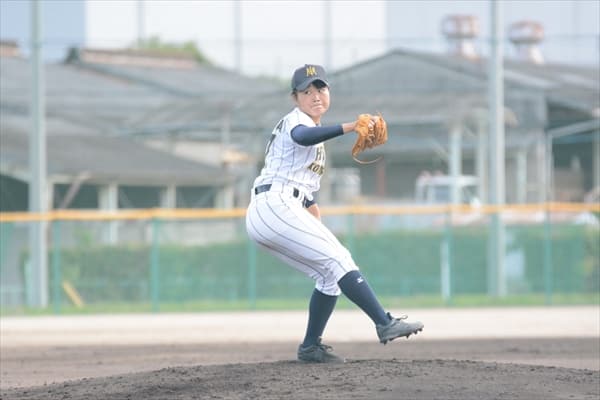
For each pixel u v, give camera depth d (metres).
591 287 72.12
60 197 99.62
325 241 24.67
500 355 39.25
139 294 71.19
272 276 72.12
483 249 73.00
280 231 24.56
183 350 42.91
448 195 115.19
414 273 72.62
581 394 22.73
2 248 71.62
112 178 99.25
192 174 106.25
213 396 22.20
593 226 72.62
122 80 142.62
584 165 125.00
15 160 96.69
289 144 24.48
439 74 120.81
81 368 36.41
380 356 38.88
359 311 67.94
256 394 22.09
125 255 71.44
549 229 72.38
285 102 111.88
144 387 23.61
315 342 26.31
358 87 119.75
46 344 47.03
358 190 127.75
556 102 117.81
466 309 67.62
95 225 77.75
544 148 114.25
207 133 120.12
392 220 83.81
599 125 113.94
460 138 112.94
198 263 71.69
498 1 77.25
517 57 123.38
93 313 69.19
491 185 77.25
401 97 112.56
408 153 124.56
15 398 24.17
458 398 21.53
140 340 48.81
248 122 110.06
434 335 49.47
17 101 117.25
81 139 113.56
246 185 112.88
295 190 24.75
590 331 51.34
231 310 69.75
